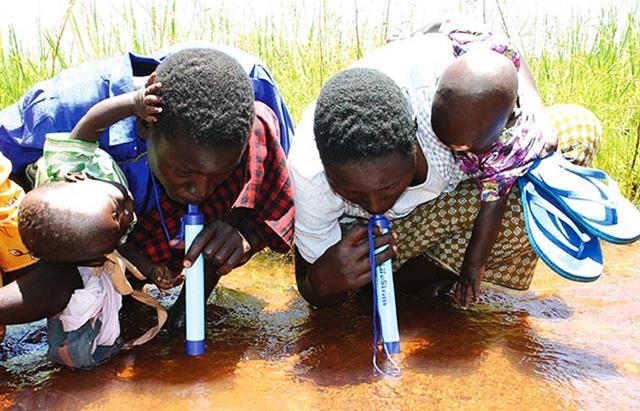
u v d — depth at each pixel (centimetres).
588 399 256
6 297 262
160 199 309
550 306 335
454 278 347
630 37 588
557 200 294
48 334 282
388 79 268
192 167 260
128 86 298
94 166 277
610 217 290
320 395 262
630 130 489
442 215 318
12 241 282
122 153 297
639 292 347
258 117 303
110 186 268
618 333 306
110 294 282
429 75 299
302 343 304
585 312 328
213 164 260
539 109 317
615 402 254
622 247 404
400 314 331
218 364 286
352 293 357
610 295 345
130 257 300
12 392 266
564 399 256
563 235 297
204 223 318
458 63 275
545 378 270
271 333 315
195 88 254
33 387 269
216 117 254
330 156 261
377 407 254
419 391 263
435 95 279
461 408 252
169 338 310
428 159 296
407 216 322
